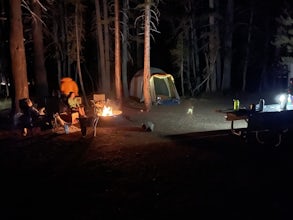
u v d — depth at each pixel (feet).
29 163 26.96
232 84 91.50
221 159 26.78
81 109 42.27
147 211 18.19
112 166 25.71
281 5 75.51
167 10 77.41
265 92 76.07
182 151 29.27
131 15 68.74
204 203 18.95
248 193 20.18
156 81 66.80
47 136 35.65
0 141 33.86
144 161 26.71
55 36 74.64
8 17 41.01
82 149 30.66
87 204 19.31
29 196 20.67
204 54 82.69
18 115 39.11
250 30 76.84
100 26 66.44
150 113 51.31
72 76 90.79
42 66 58.03
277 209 18.13
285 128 31.37
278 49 74.95
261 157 27.30
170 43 89.20
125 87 70.33
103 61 67.92
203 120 44.75
